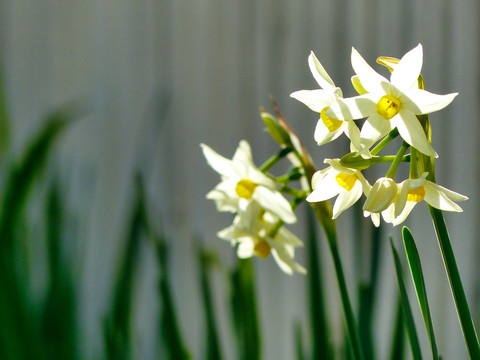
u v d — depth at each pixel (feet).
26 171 2.57
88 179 4.59
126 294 2.66
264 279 5.60
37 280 3.15
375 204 1.92
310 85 5.85
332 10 5.85
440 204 1.93
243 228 2.20
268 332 5.56
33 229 3.18
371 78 1.93
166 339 2.46
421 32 5.92
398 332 2.40
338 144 5.62
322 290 2.39
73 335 2.78
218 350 2.49
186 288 5.67
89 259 5.69
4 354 2.41
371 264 2.39
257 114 5.87
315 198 2.03
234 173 2.20
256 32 5.90
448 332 5.72
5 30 5.89
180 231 5.81
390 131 1.94
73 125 5.84
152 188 5.83
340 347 2.48
